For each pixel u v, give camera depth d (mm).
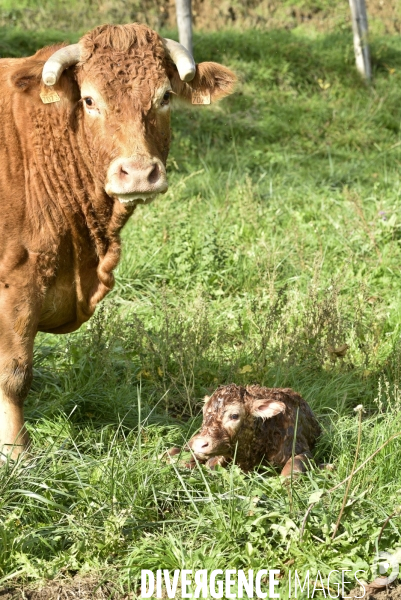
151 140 6824
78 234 7418
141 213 13750
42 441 7746
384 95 21562
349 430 7965
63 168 7234
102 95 6781
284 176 16297
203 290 11031
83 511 6582
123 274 11945
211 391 8594
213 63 7613
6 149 7160
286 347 9352
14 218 7102
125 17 24641
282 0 27156
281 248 12766
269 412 7227
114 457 6926
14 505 6570
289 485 6738
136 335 9719
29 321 7227
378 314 10406
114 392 8555
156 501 6676
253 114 19766
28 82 6969
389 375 9133
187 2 18906
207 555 6090
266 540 6129
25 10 23766
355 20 22344
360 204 13695
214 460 7523
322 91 21969
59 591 5891
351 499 6555
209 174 15977
